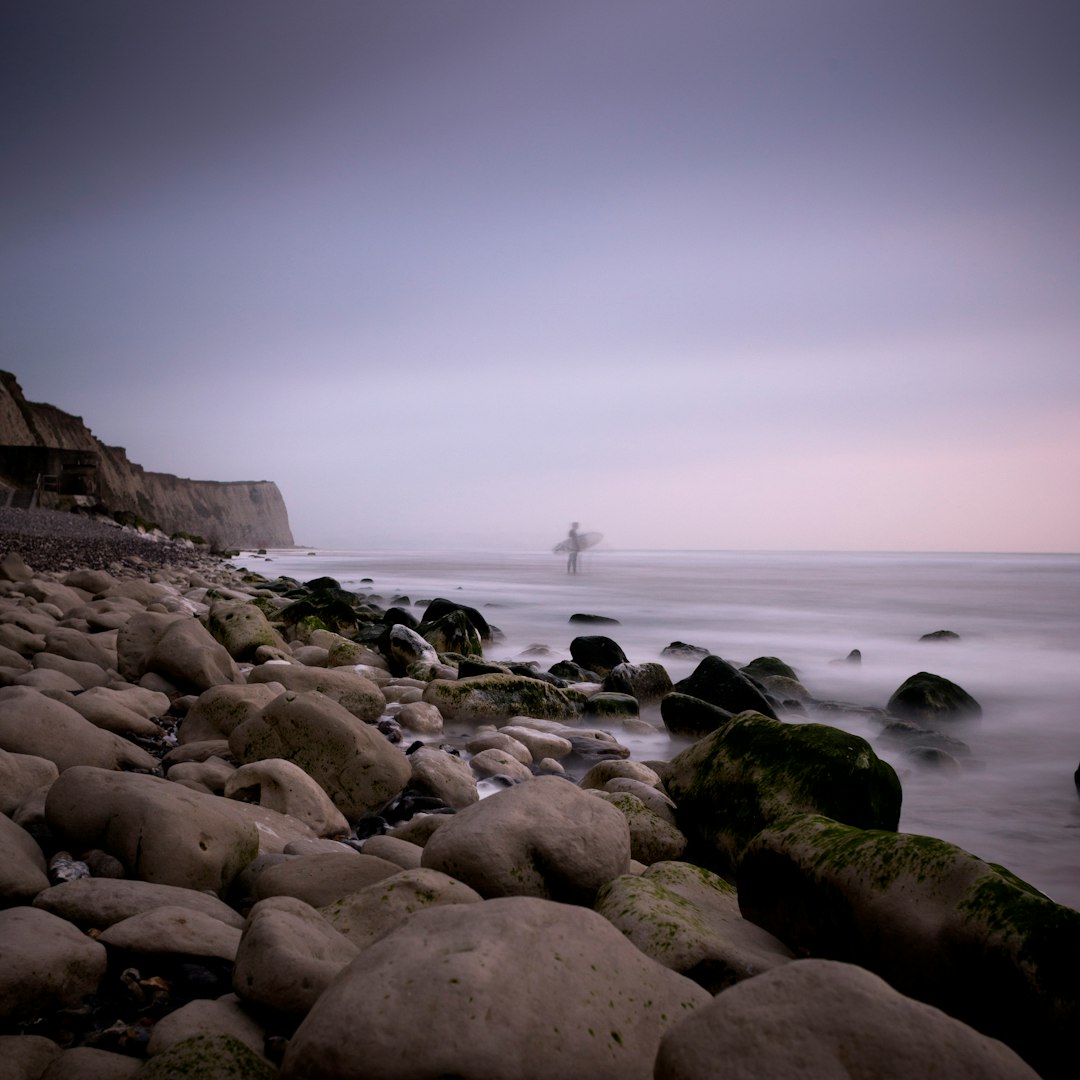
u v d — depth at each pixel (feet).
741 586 126.00
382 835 16.57
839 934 11.98
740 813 17.66
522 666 38.68
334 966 9.53
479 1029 7.73
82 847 13.52
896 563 300.81
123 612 41.73
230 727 22.57
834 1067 7.03
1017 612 87.61
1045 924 10.43
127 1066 8.48
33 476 197.88
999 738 34.50
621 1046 8.16
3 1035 9.07
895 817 17.66
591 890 13.07
